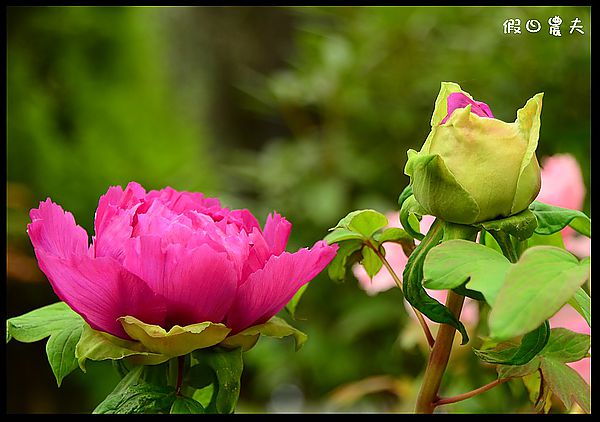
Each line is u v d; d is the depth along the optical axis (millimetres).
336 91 2104
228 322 746
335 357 2020
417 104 2053
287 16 4305
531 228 722
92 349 742
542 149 1543
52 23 2467
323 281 2070
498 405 1016
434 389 764
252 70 4242
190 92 4082
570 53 1558
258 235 757
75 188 2402
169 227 742
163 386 748
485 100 1692
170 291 733
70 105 2504
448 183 714
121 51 2646
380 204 2064
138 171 2539
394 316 1823
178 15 4191
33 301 2465
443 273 688
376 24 2051
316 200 2049
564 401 751
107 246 743
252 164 2551
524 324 656
